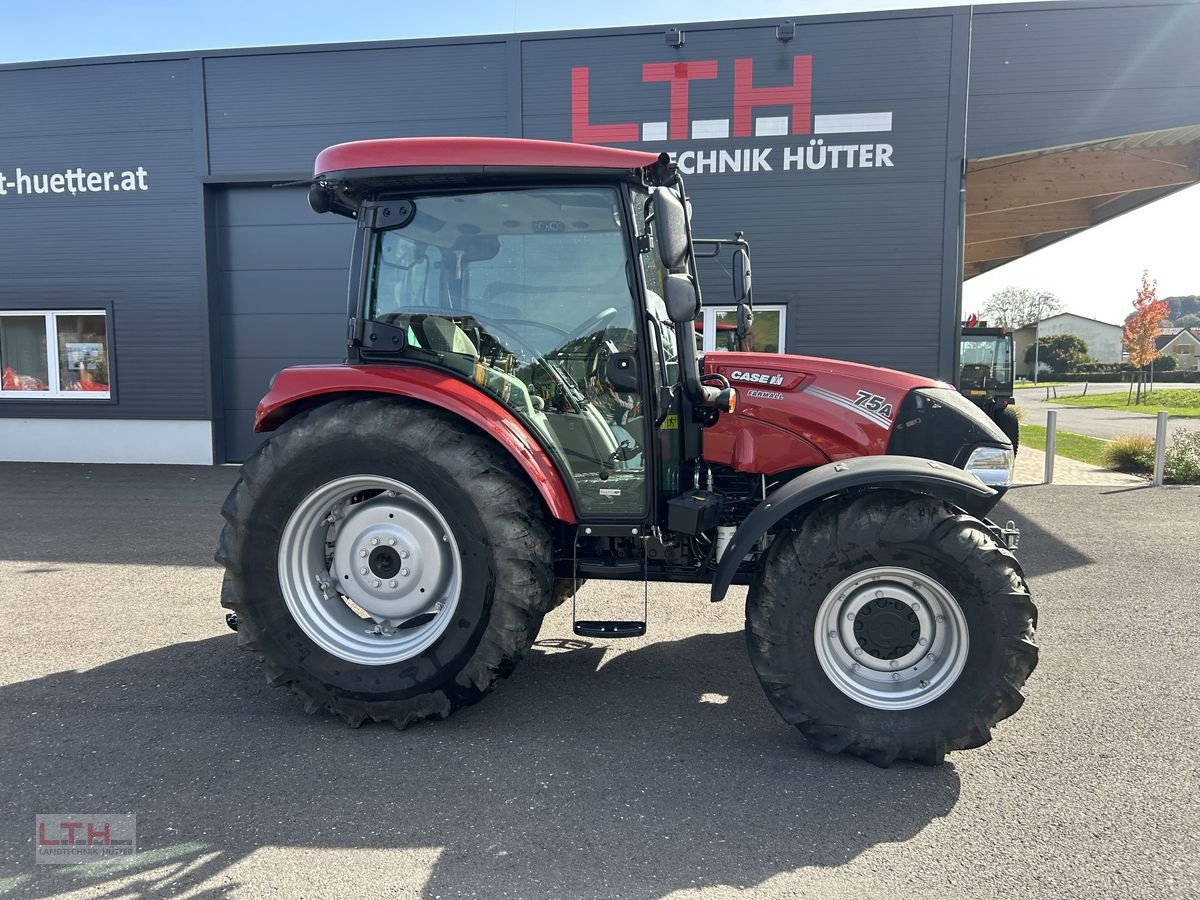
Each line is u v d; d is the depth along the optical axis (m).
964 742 2.71
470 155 2.97
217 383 10.92
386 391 3.06
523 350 3.21
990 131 9.40
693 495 3.29
